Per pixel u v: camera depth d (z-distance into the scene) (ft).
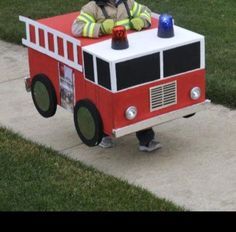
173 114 18.83
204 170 18.86
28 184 18.25
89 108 18.53
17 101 22.47
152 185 18.42
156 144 19.65
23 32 26.53
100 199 17.71
